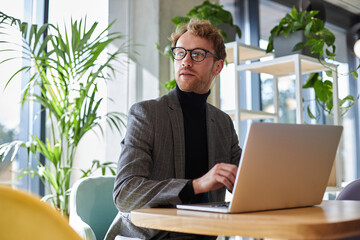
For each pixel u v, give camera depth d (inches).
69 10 130.3
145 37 134.1
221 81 161.8
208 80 69.1
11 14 120.3
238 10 183.8
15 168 119.6
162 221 44.4
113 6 137.1
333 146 52.6
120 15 136.8
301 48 112.7
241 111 118.9
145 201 54.2
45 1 124.7
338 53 229.1
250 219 39.1
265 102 178.9
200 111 70.6
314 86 135.2
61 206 104.9
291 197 49.1
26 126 121.7
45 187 124.0
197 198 64.6
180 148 65.6
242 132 175.9
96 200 80.3
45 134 124.5
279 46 117.5
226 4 179.9
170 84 122.5
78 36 108.5
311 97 202.7
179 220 42.8
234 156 75.2
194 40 67.5
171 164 64.9
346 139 224.1
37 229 20.0
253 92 175.8
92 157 134.2
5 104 117.3
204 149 69.5
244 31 183.9
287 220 37.9
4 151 103.3
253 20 184.2
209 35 68.3
